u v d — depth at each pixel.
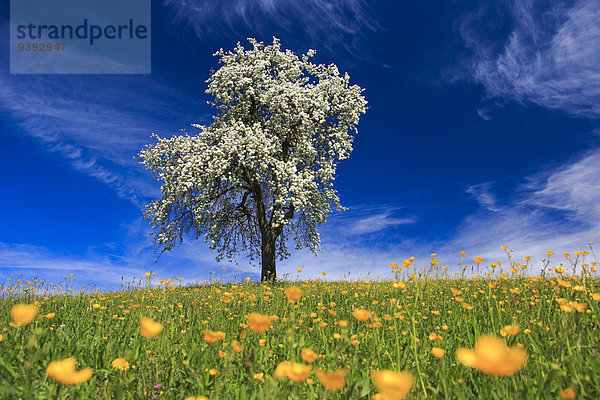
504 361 1.03
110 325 4.13
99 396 2.13
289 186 14.79
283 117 16.30
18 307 1.69
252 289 8.07
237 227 17.78
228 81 15.70
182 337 3.59
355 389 1.86
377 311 4.63
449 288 6.41
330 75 17.28
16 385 1.98
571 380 1.91
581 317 3.00
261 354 2.58
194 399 1.79
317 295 6.84
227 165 14.01
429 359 2.69
